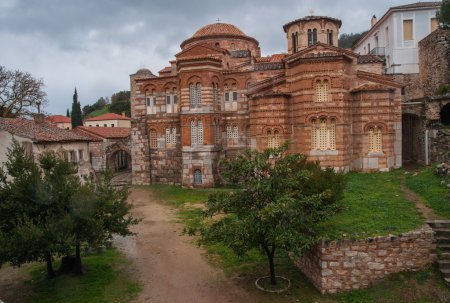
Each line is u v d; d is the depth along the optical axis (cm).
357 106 3706
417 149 4253
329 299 1711
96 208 1959
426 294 1617
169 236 2781
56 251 1770
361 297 1684
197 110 4484
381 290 1689
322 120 3638
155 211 3566
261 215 1608
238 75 4697
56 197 1864
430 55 4466
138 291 1912
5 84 5556
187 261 2286
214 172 4544
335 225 1931
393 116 3703
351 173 3584
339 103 3578
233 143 4772
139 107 5050
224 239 1711
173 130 4956
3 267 2286
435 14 4803
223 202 1806
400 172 3503
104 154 6731
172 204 3834
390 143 3666
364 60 4422
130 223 2183
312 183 1947
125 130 7612
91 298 1842
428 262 1742
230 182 1895
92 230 1888
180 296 1842
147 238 2752
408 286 1667
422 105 4084
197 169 4519
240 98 4712
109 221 2019
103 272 2139
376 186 2878
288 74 3856
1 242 1684
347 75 3684
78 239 1891
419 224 1892
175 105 4934
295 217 1698
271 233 1634
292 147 3791
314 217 1758
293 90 3784
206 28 5812
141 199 4162
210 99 4494
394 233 1772
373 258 1739
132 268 2208
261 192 1770
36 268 2252
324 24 4775
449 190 2367
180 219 3234
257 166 1808
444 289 1620
